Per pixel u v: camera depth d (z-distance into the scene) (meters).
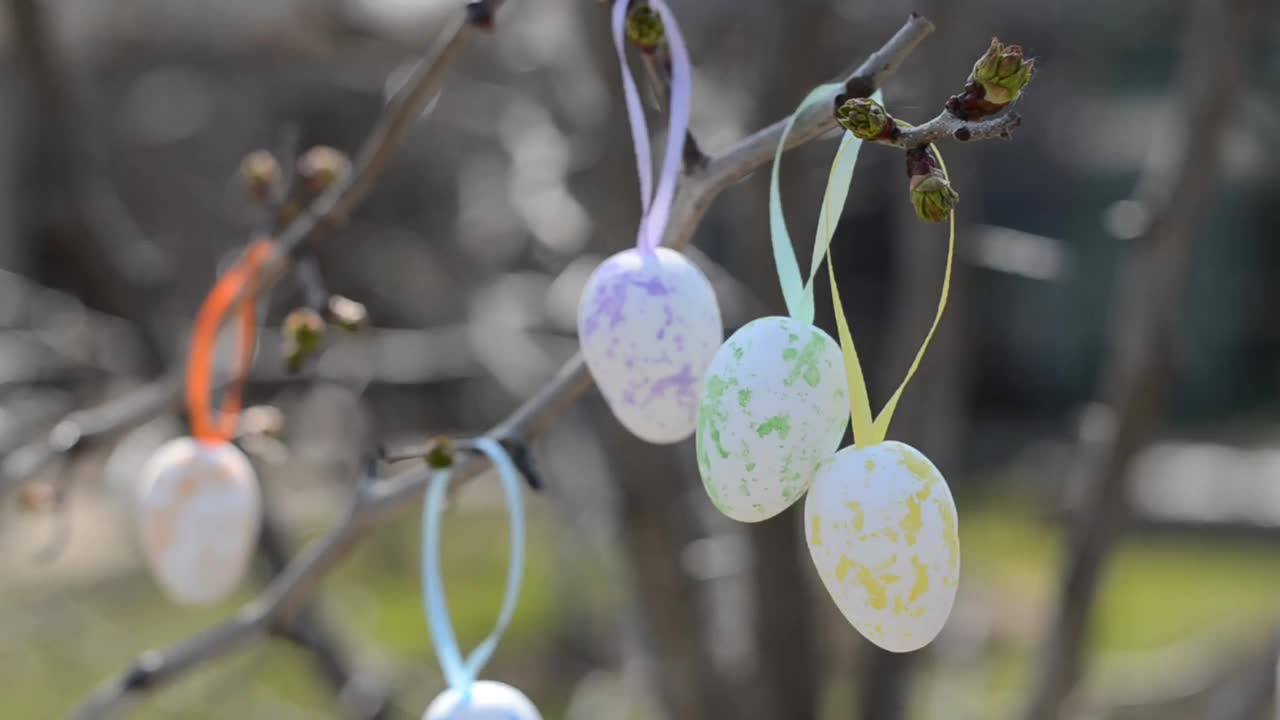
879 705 1.24
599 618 2.26
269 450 0.80
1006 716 1.68
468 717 0.67
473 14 0.76
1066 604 1.15
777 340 0.60
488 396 1.74
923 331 1.17
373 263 2.86
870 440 0.60
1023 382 5.14
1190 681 1.65
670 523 1.13
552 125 1.49
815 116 0.65
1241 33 1.09
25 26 1.42
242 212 2.77
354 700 1.15
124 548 2.92
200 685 1.92
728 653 1.28
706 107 1.49
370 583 3.16
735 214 1.39
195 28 3.23
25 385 1.48
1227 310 5.26
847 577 0.59
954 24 1.05
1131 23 4.22
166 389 0.91
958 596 2.19
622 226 1.05
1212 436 5.00
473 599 3.01
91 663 2.33
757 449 0.60
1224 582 3.50
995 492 4.24
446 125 2.14
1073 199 4.77
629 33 0.65
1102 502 1.14
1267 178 4.77
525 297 1.65
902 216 1.26
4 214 2.23
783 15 1.09
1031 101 4.36
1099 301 4.94
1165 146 1.14
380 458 0.71
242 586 2.84
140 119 3.32
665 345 0.64
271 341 1.71
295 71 3.10
